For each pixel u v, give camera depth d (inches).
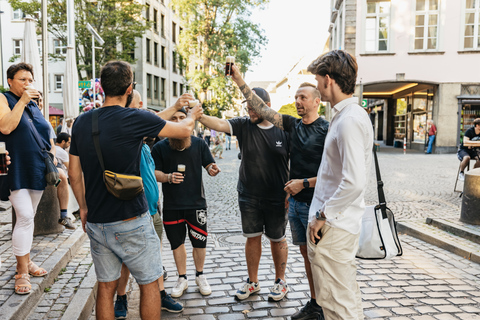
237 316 133.4
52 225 199.3
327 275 91.0
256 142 138.1
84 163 96.0
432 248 206.2
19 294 126.8
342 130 86.2
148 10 1467.8
